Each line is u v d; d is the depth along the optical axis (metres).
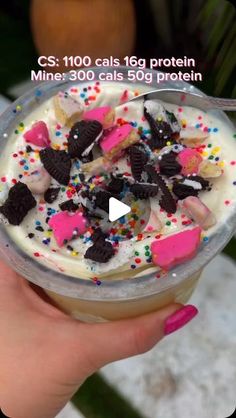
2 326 0.20
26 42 0.31
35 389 0.19
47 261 0.18
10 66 0.31
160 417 0.24
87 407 0.24
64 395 0.20
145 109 0.20
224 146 0.19
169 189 0.18
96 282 0.17
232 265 0.26
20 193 0.18
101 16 0.27
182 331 0.25
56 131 0.20
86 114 0.20
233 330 0.25
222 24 0.27
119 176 0.18
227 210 0.18
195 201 0.17
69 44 0.28
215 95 0.29
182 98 0.20
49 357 0.19
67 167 0.18
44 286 0.17
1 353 0.19
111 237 0.18
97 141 0.19
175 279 0.17
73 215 0.18
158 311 0.19
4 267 0.21
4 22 0.32
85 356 0.19
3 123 0.20
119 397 0.24
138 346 0.19
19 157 0.19
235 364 0.25
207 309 0.26
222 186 0.19
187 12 0.30
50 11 0.27
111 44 0.28
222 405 0.24
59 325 0.19
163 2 0.28
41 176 0.18
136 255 0.17
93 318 0.20
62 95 0.20
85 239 0.18
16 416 0.20
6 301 0.20
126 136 0.19
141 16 0.30
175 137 0.20
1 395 0.19
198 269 0.17
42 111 0.20
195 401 0.24
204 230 0.18
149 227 0.18
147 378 0.25
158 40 0.31
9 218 0.18
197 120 0.20
